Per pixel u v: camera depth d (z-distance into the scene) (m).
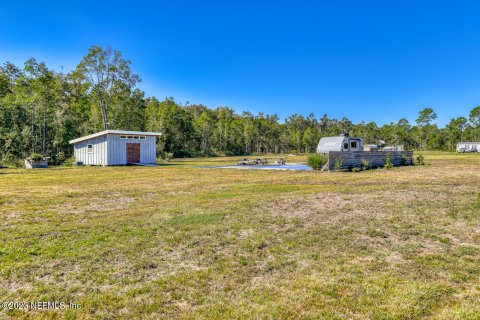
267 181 11.25
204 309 2.54
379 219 5.44
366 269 3.33
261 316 2.43
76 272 3.25
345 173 14.53
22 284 2.97
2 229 4.78
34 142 24.42
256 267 3.40
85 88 33.91
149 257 3.68
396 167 18.44
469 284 2.98
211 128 55.75
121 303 2.63
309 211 6.06
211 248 3.99
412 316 2.44
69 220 5.38
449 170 16.00
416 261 3.56
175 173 14.80
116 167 19.52
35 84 29.27
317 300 2.68
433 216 5.64
